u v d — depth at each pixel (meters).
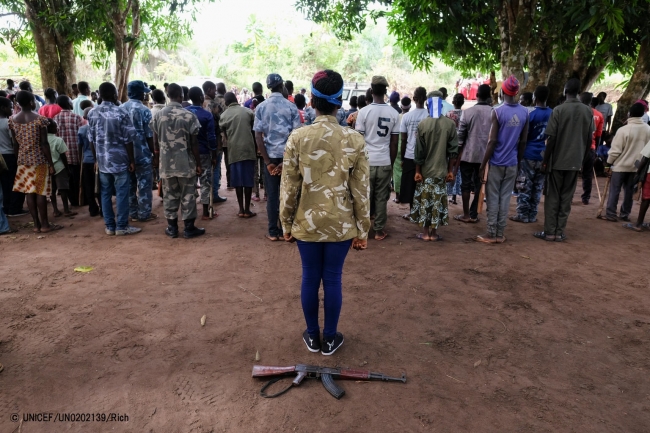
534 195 6.67
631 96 10.25
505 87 5.20
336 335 3.20
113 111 5.41
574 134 5.38
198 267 4.71
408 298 4.05
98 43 12.19
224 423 2.46
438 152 5.30
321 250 2.94
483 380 2.87
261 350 3.19
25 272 4.52
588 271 4.77
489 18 9.89
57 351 3.12
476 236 5.97
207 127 6.30
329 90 2.67
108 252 5.15
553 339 3.39
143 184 6.41
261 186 8.94
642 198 6.26
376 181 5.54
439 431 2.42
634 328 3.57
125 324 3.51
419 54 12.03
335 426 2.45
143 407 2.57
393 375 2.91
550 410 2.59
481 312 3.80
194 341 3.28
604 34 9.00
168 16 13.42
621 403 2.67
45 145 5.66
